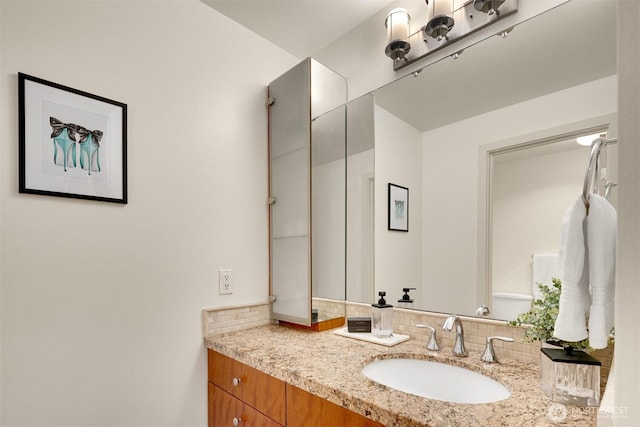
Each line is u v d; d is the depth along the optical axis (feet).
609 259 2.47
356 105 5.63
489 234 4.00
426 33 4.56
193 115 4.97
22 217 3.46
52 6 3.74
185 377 4.67
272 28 5.78
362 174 5.45
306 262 5.23
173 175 4.69
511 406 2.64
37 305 3.53
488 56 4.11
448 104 4.45
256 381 3.96
